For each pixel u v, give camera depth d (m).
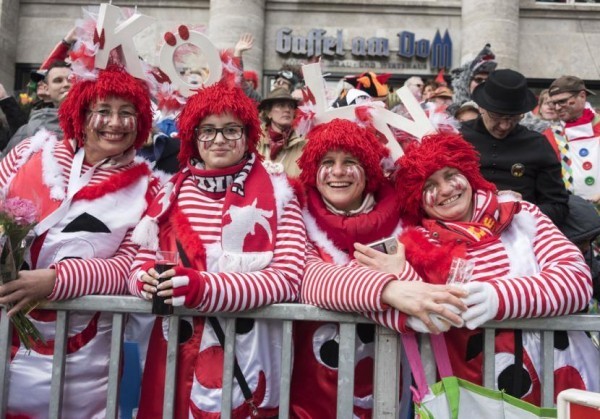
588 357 2.18
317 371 2.20
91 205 2.25
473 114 4.25
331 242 2.27
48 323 2.20
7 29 8.63
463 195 2.27
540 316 1.99
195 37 2.37
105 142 2.30
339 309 1.99
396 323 1.94
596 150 4.02
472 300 1.93
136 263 2.19
